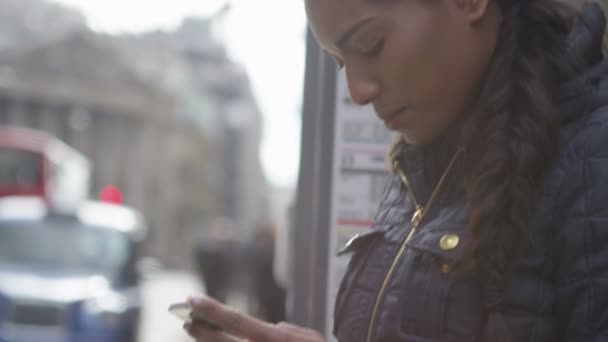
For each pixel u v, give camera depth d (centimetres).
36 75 9150
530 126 131
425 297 135
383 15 134
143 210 10044
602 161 128
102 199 1452
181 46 12862
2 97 9088
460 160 139
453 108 138
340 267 265
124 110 9631
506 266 130
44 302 1097
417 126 139
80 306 1109
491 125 133
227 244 2050
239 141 13088
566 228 128
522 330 130
